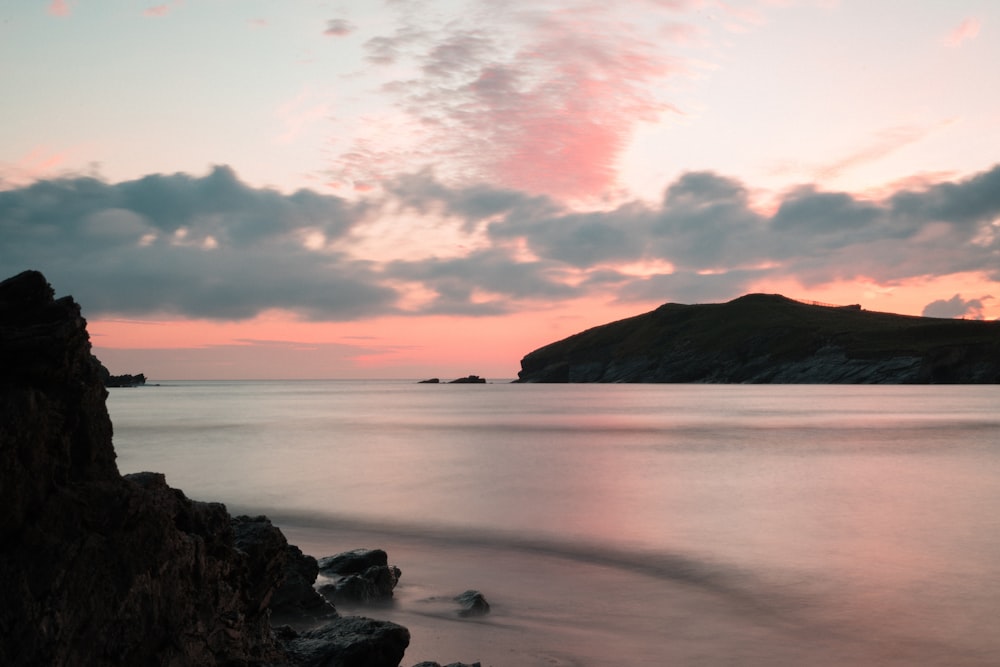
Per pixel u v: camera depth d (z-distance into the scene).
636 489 44.94
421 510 37.84
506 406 173.88
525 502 40.31
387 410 158.00
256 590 13.87
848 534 31.36
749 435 85.94
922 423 102.00
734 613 20.80
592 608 21.20
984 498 41.00
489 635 18.78
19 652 9.45
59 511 10.25
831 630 19.42
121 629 10.51
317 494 43.44
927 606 21.34
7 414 10.00
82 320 11.34
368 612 20.36
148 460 62.16
